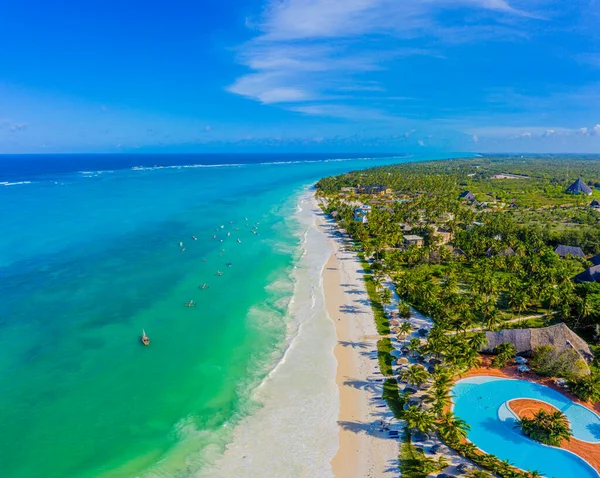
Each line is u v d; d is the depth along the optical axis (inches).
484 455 1654.8
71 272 3703.3
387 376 2234.3
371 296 3292.3
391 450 1736.0
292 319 2903.5
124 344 2519.7
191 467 1656.0
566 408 1980.8
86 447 1739.7
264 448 1758.1
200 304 3110.2
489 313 2667.3
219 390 2130.9
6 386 2080.5
